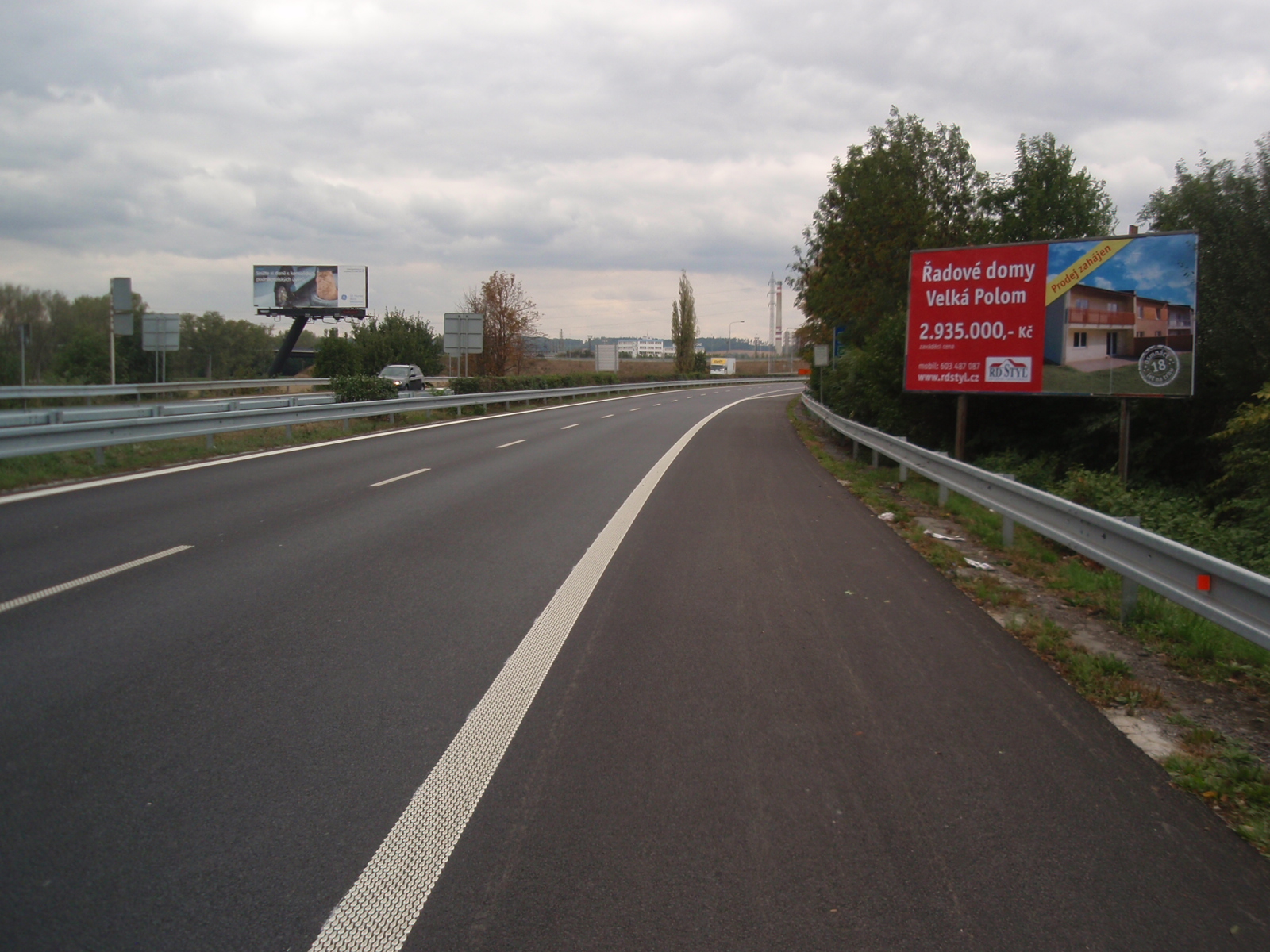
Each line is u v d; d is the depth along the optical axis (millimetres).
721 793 3969
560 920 3051
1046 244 15656
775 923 3049
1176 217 16031
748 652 5953
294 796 3881
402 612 6738
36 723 4594
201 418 16422
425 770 4152
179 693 5039
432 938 2953
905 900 3199
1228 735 4746
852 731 4680
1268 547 9766
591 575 8078
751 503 12781
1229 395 14844
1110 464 17250
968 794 4008
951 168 29000
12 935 2924
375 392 25172
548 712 4871
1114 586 7980
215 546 8945
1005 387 16109
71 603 6805
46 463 13992
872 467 17875
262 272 64812
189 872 3301
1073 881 3338
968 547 9781
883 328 21656
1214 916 3143
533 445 20734
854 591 7715
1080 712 5027
